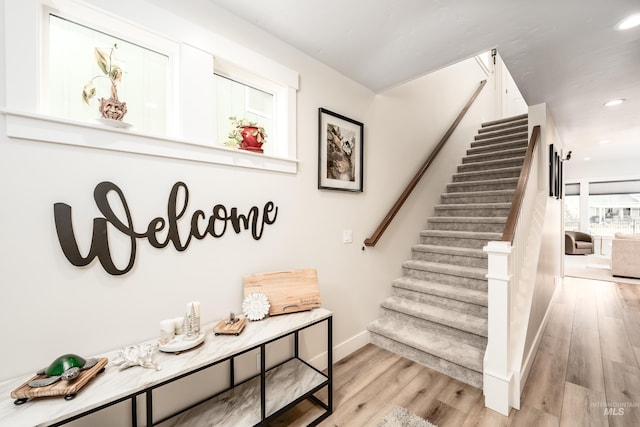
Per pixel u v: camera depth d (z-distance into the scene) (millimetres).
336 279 2281
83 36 1252
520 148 3754
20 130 1019
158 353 1182
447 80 4016
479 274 2461
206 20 1493
